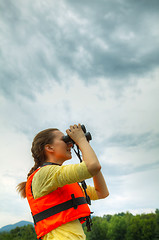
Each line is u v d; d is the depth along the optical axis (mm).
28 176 1982
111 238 82125
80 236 1606
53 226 1577
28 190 1780
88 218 1761
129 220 87625
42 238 1643
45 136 1955
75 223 1648
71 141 1899
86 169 1582
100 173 2188
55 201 1640
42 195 1662
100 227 83625
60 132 2006
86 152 1672
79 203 1700
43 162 1946
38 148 1940
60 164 1940
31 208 1729
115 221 87125
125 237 83812
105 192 2156
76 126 1850
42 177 1676
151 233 81062
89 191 2191
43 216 1622
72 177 1592
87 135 1853
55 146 1912
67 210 1628
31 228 75250
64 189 1709
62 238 1536
